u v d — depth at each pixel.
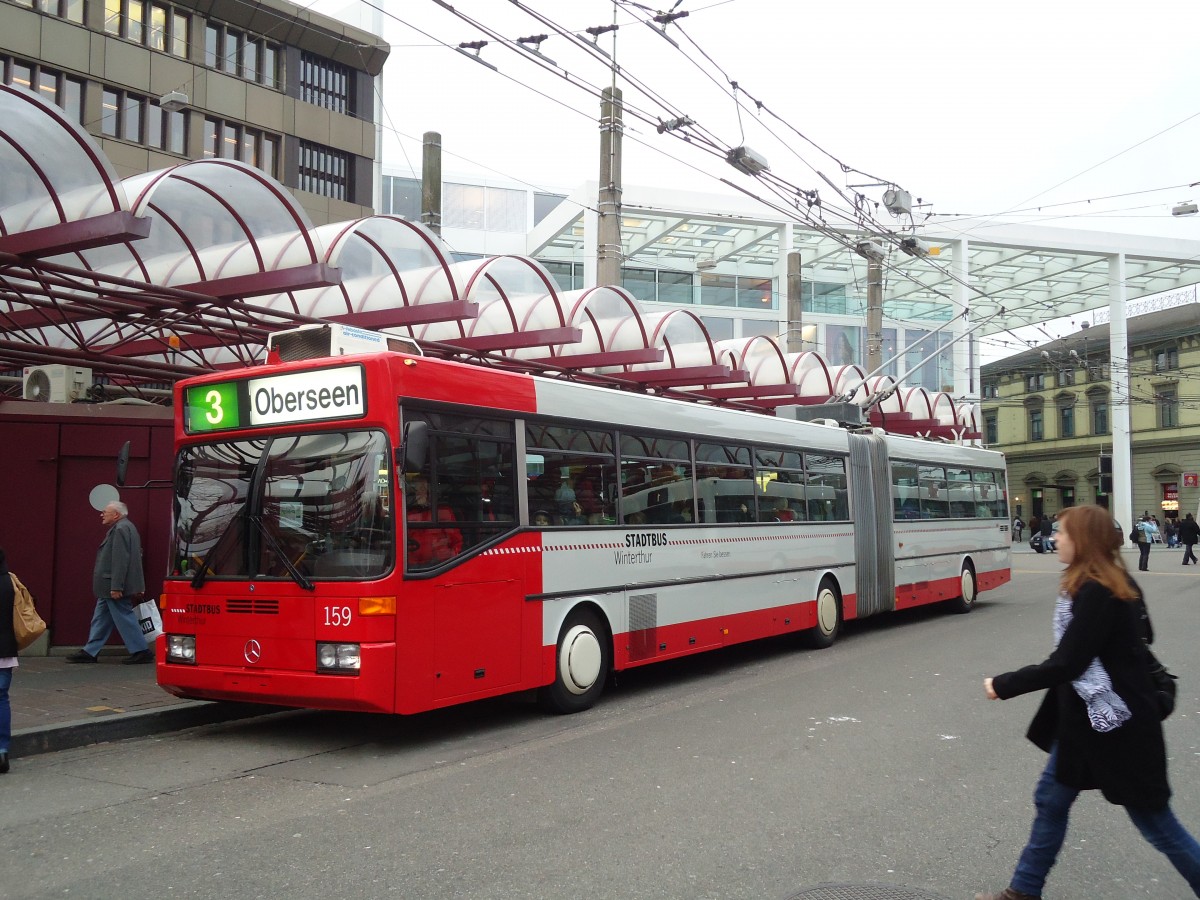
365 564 7.31
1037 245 40.88
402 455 7.49
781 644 14.12
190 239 10.86
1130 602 3.84
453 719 8.94
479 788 6.47
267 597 7.59
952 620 17.19
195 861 5.06
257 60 28.30
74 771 7.02
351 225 10.79
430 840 5.36
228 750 7.71
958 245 39.16
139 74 25.41
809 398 19.73
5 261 9.05
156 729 8.34
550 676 8.80
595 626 9.54
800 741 7.75
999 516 20.64
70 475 11.71
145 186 9.13
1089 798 6.23
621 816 5.78
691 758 7.23
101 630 11.05
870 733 8.02
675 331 16.31
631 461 10.16
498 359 14.57
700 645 10.95
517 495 8.60
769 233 37.88
